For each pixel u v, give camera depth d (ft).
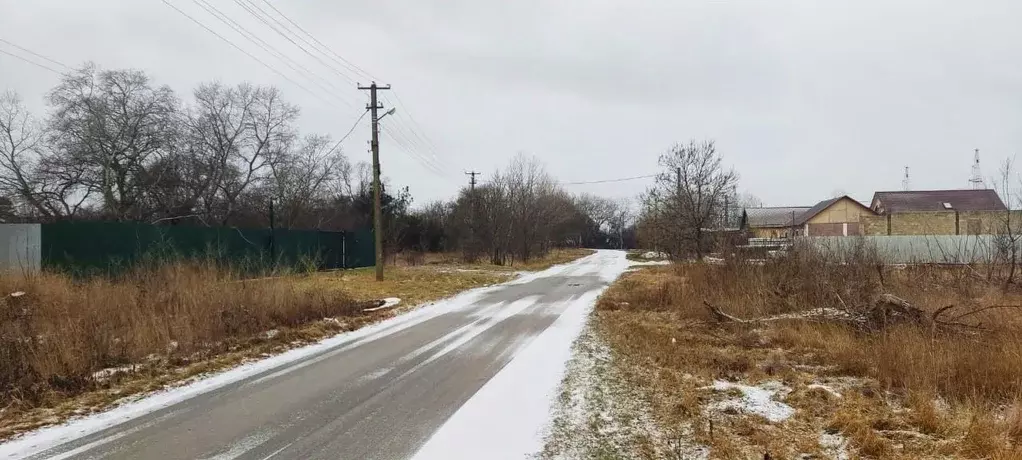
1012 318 32.27
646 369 24.32
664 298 47.01
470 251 127.44
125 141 107.45
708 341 30.94
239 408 19.12
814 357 26.22
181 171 117.08
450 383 22.47
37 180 98.84
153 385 21.83
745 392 20.35
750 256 50.06
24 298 34.50
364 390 21.45
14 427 16.99
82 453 15.02
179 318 30.76
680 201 92.79
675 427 16.85
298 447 15.47
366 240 98.27
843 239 49.90
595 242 312.71
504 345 30.66
